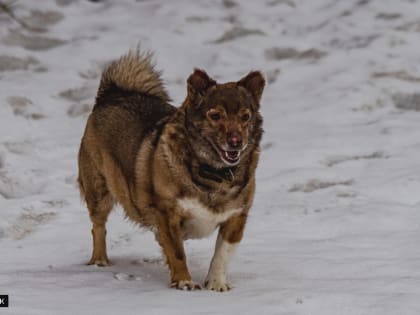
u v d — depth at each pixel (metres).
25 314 7.86
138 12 24.84
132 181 9.91
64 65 20.78
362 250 10.69
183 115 9.27
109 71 11.47
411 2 24.12
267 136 16.66
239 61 21.39
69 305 8.27
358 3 24.72
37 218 12.41
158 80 11.57
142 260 10.80
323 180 14.15
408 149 15.59
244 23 23.72
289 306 8.27
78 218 12.54
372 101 18.48
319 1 25.44
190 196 9.20
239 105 9.07
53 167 14.78
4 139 15.95
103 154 10.61
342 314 8.08
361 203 12.87
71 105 18.52
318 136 16.47
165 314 8.01
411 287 8.95
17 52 20.95
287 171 14.64
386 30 22.39
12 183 13.86
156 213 9.47
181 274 9.30
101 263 10.55
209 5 24.98
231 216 9.37
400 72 19.78
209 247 11.29
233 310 8.16
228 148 8.84
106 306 8.27
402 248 10.77
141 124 10.20
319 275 9.62
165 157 9.24
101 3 25.64
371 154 15.49
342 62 20.78
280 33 23.31
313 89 19.42
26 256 10.90
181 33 23.14
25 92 18.66
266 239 11.39
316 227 11.92
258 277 9.60
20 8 23.86
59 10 24.30
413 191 13.38
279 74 20.52
